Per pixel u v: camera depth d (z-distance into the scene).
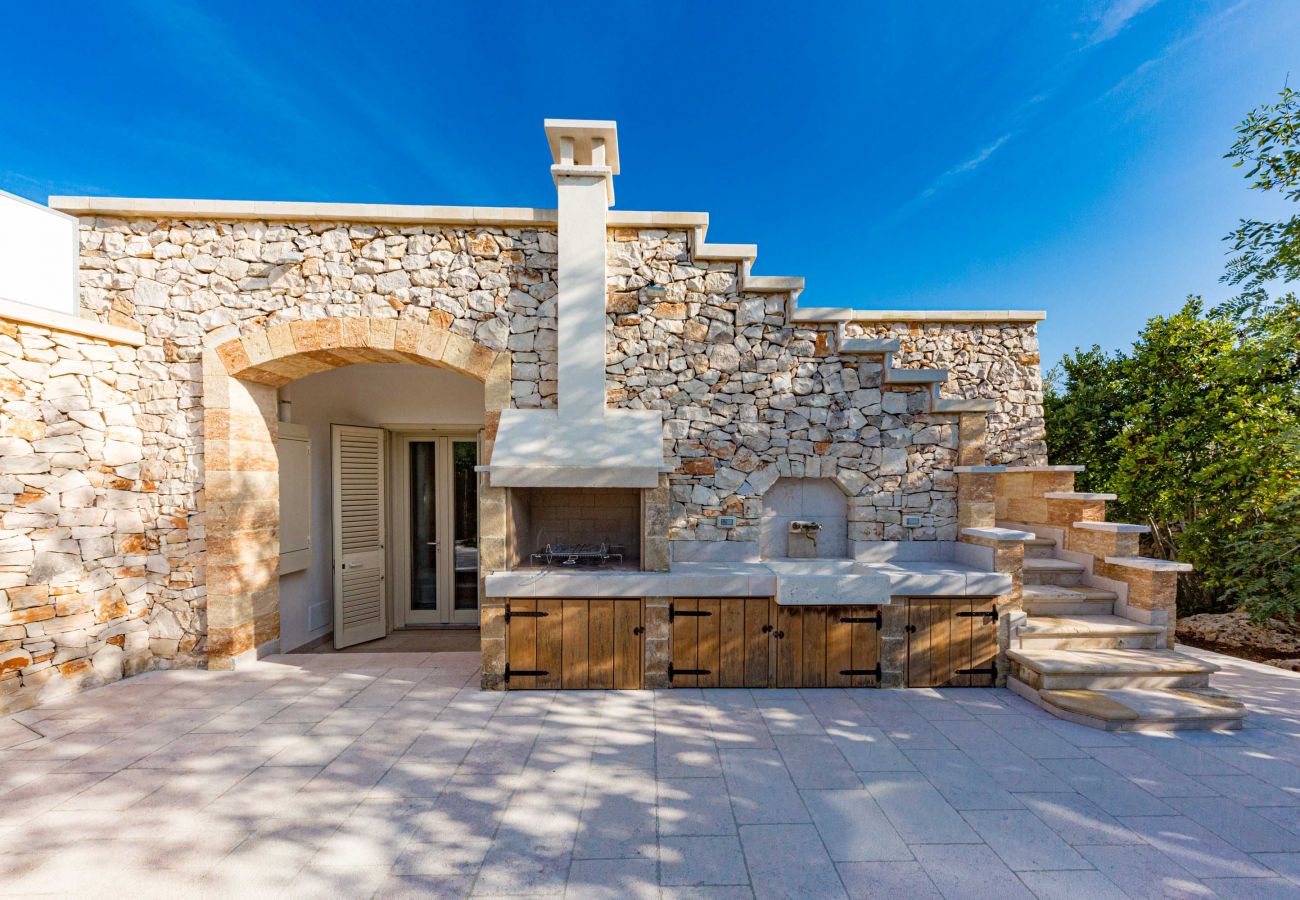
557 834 2.93
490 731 4.11
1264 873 2.63
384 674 5.30
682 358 5.42
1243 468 6.46
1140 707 4.20
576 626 4.94
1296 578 5.52
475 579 8.05
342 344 5.24
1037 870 2.65
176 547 5.37
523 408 5.25
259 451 5.73
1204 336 7.13
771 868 2.67
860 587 4.79
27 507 4.54
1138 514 7.62
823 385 5.51
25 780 3.44
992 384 7.39
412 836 2.91
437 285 5.29
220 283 5.27
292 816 3.08
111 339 5.10
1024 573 6.04
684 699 4.72
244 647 5.49
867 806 3.17
